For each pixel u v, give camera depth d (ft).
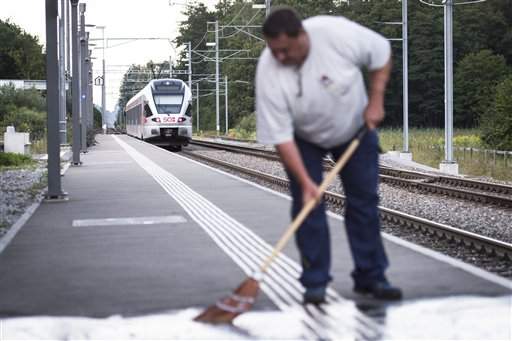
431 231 47.62
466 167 124.36
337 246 34.47
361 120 23.34
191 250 34.55
